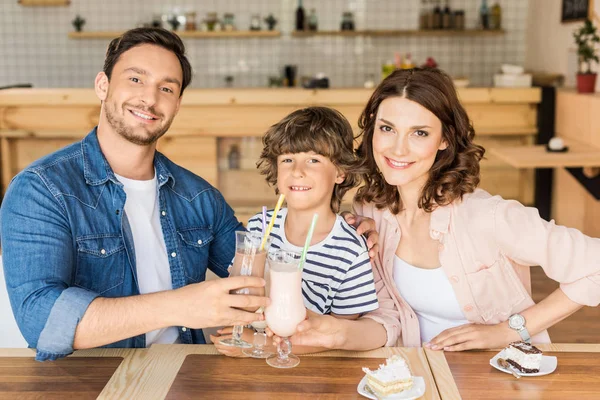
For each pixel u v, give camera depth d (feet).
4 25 22.54
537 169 16.43
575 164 11.80
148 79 5.82
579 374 4.85
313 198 5.83
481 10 21.77
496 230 5.77
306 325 4.89
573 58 17.04
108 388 4.62
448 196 5.87
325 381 4.72
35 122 15.70
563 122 15.43
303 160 5.83
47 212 5.46
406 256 6.25
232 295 4.69
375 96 5.88
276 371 4.87
